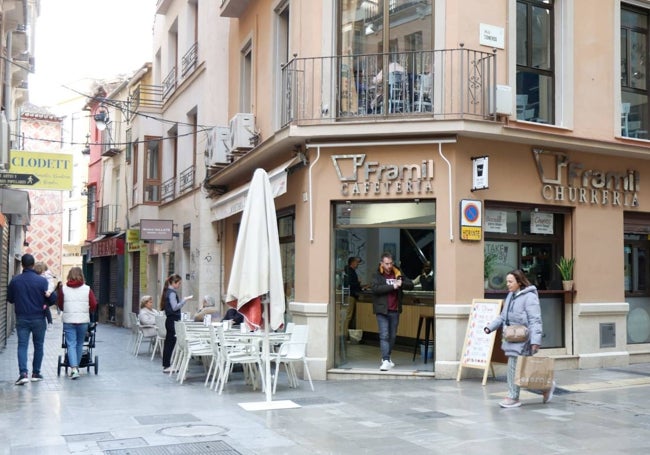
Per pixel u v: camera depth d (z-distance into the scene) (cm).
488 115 1118
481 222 1118
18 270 2652
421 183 1115
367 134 1116
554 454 638
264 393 989
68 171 1652
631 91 1349
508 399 871
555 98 1237
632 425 764
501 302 1044
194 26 2023
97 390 1016
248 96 1655
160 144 2277
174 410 854
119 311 2858
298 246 1209
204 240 1755
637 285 1345
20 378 1066
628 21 1357
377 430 738
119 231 2862
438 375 1094
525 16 1227
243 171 1511
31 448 657
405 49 1170
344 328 1191
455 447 664
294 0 1248
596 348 1238
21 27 1698
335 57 1170
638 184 1309
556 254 1241
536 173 1195
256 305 943
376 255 1192
